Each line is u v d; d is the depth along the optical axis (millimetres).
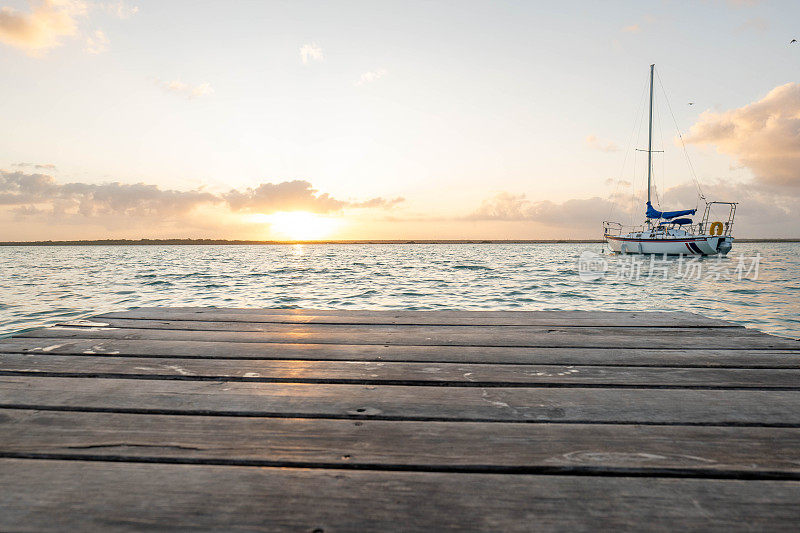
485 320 3039
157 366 1903
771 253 75312
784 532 833
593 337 2535
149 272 28547
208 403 1484
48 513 877
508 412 1436
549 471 1060
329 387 1679
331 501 926
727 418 1385
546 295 15391
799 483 1014
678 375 1836
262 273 28172
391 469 1064
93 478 1010
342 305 12703
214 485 986
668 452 1154
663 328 2797
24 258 60969
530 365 1983
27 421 1319
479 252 98438
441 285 19422
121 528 834
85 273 26906
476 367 1943
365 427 1311
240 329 2697
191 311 3330
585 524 857
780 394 1605
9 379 1709
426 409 1456
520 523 857
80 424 1303
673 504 926
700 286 18656
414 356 2119
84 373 1782
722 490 981
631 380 1769
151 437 1222
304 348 2254
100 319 2977
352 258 62625
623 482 1013
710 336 2572
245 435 1242
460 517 875
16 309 11344
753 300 13844
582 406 1491
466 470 1063
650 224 31438
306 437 1233
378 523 854
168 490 963
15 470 1039
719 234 27938
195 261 51219
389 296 15086
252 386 1670
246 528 836
